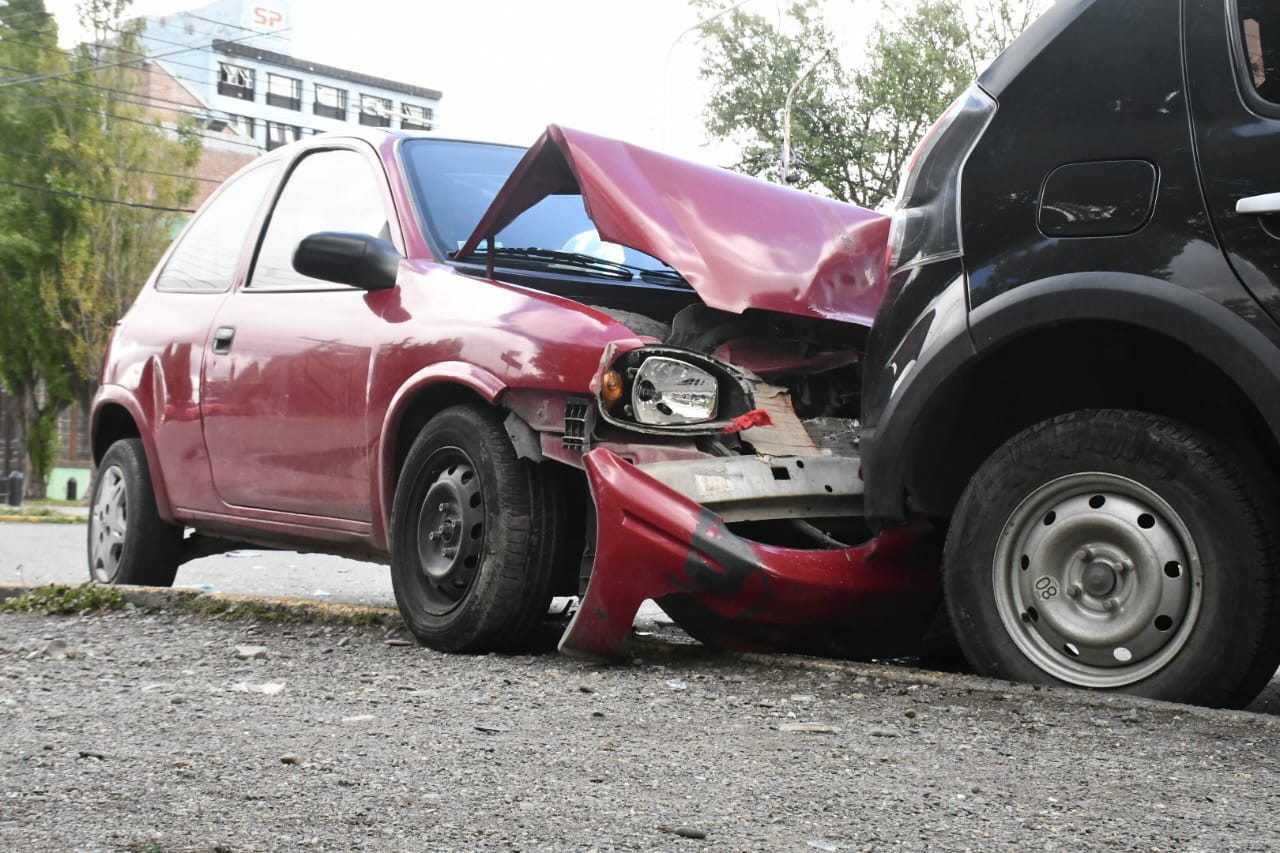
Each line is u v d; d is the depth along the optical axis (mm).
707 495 3723
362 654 4078
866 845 2072
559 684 3553
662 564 3639
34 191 30594
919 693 3396
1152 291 3152
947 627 4164
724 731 2955
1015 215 3412
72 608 5121
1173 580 3189
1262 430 3205
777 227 4336
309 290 5000
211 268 5707
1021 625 3408
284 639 4383
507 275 4523
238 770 2496
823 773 2555
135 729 2881
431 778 2455
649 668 3811
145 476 5789
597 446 3869
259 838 2045
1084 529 3312
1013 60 3504
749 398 4023
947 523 3805
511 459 4020
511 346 4035
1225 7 3211
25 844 1998
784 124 33219
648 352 3898
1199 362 3338
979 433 3670
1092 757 2705
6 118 30188
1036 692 3270
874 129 34281
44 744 2709
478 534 4090
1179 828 2188
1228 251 3090
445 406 4434
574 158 4152
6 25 30344
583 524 4117
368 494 4543
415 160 5008
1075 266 3283
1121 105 3297
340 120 72250
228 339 5238
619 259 4938
